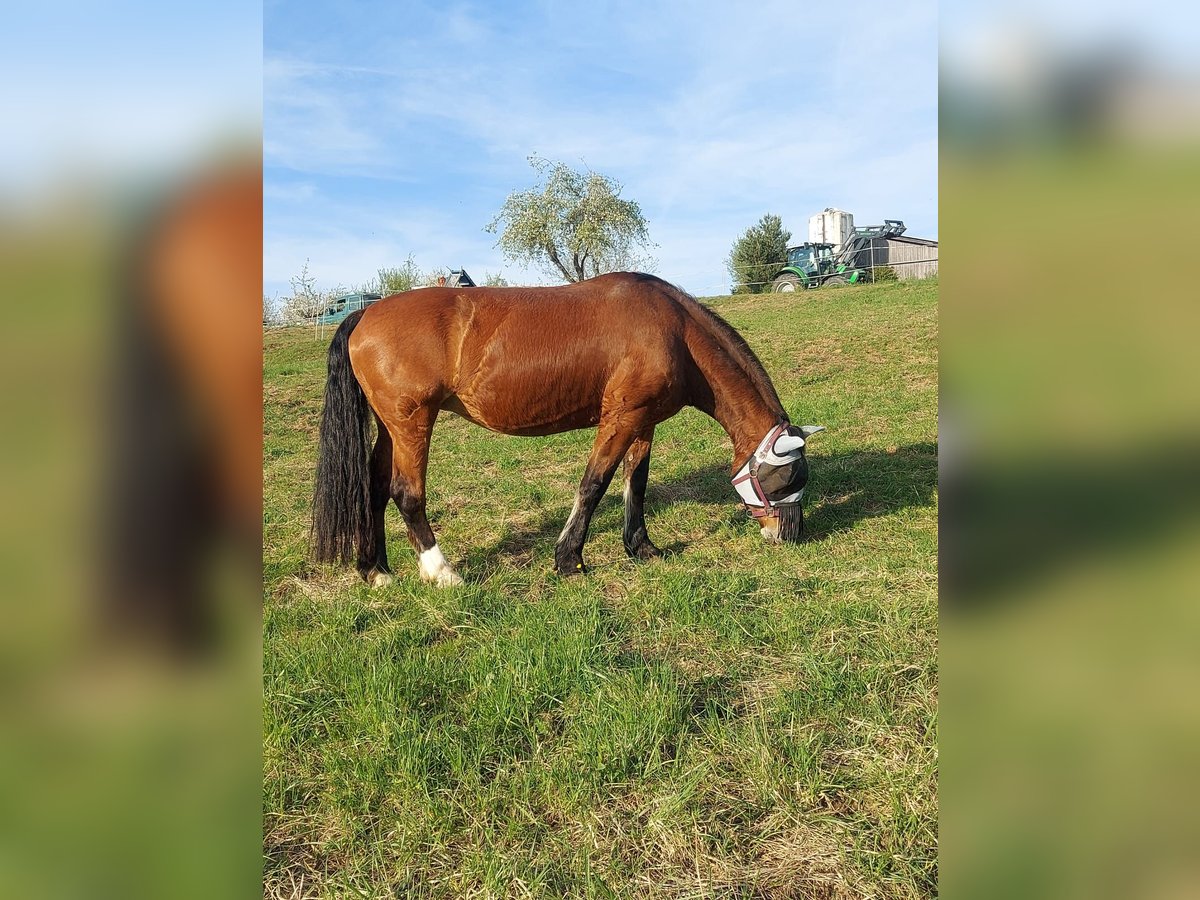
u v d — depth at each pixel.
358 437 4.51
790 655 3.37
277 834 2.38
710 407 5.09
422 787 2.50
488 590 4.33
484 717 2.88
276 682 3.10
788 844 2.26
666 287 4.95
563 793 2.48
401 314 4.41
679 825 2.32
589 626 3.58
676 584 4.14
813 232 30.88
